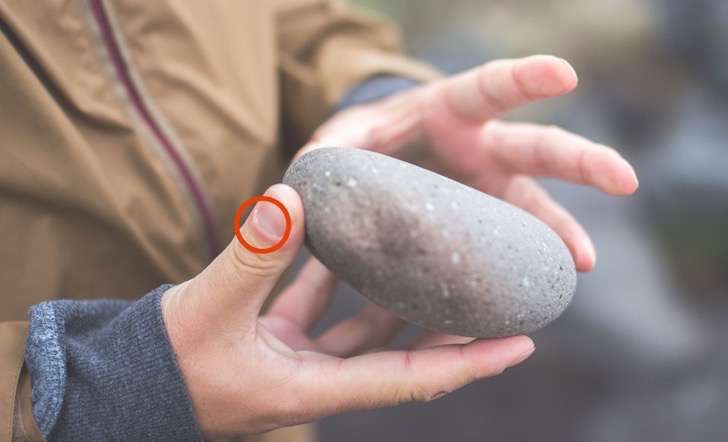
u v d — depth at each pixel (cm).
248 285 31
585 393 92
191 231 43
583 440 87
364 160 32
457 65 119
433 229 31
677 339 93
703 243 110
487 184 48
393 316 42
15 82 36
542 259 33
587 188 107
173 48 43
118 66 41
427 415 91
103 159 40
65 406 33
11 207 38
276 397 34
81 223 39
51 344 33
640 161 117
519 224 33
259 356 33
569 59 120
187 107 43
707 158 114
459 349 34
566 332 93
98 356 33
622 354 91
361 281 32
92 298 41
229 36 46
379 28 62
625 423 88
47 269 39
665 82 123
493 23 126
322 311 43
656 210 113
